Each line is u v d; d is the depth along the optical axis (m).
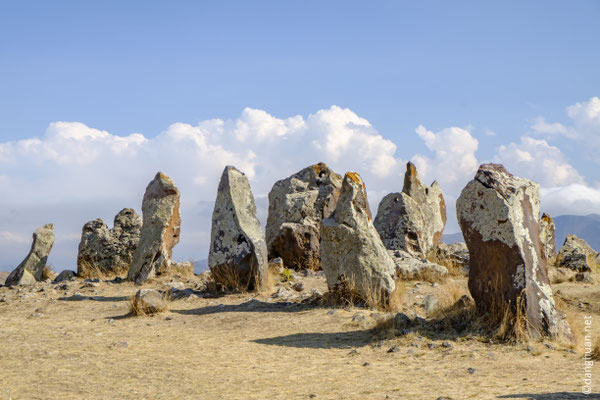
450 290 12.20
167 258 17.89
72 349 8.26
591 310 12.80
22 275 18.27
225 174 15.37
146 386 6.46
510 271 8.87
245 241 14.63
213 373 7.18
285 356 8.26
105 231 20.42
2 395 5.93
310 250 19.78
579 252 21.59
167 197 17.95
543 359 7.76
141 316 11.59
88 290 15.69
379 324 9.70
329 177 21.58
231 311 12.01
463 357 7.94
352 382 6.76
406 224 20.98
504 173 9.57
